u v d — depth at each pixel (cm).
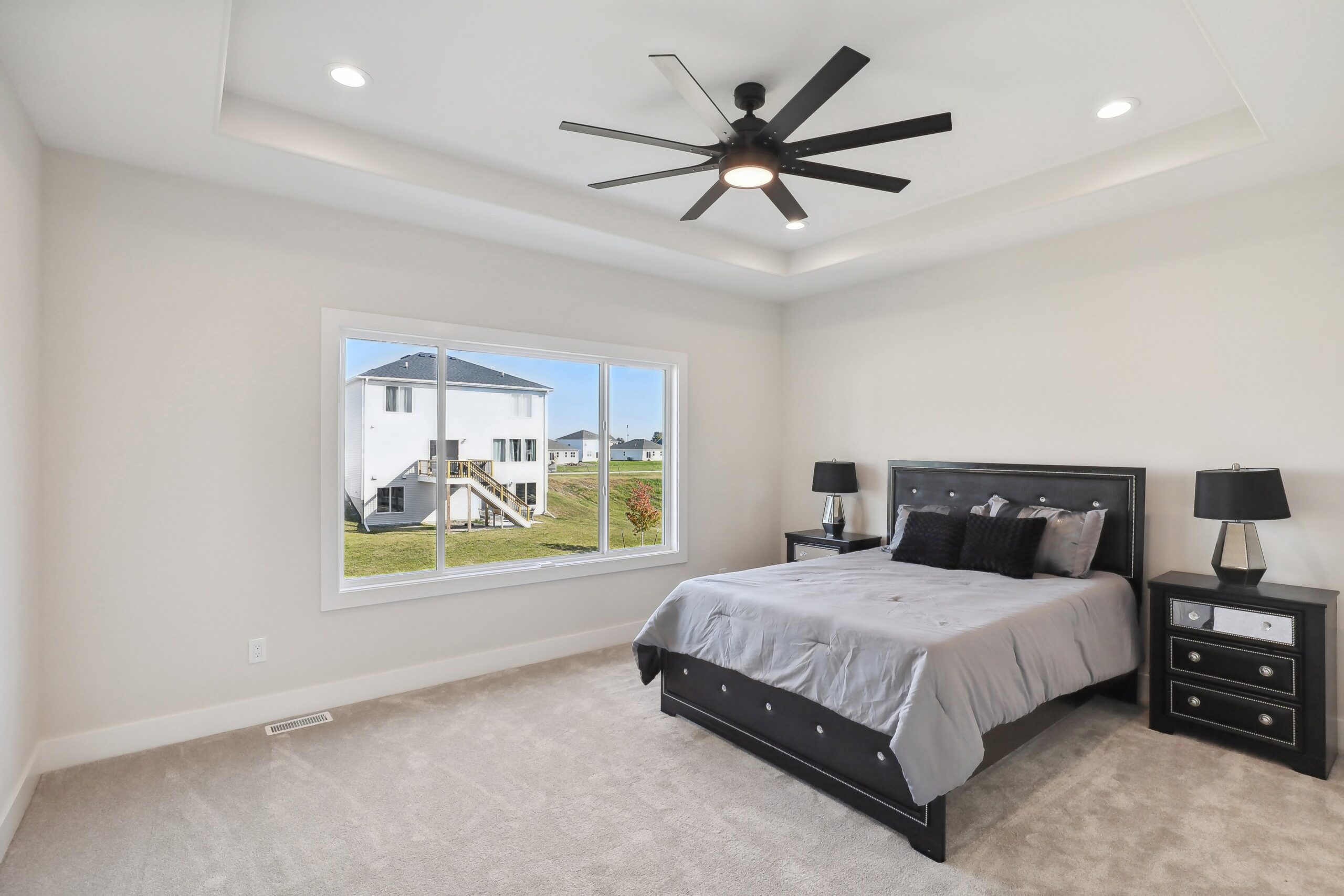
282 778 254
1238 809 233
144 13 182
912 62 232
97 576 268
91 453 267
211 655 294
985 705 221
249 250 303
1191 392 325
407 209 328
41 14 181
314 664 321
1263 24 183
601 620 430
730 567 504
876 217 391
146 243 279
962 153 305
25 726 237
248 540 302
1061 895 188
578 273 415
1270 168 283
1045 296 380
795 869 201
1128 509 339
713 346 491
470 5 202
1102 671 293
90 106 231
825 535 474
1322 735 254
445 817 228
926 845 207
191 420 288
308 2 199
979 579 324
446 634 363
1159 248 335
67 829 220
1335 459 285
